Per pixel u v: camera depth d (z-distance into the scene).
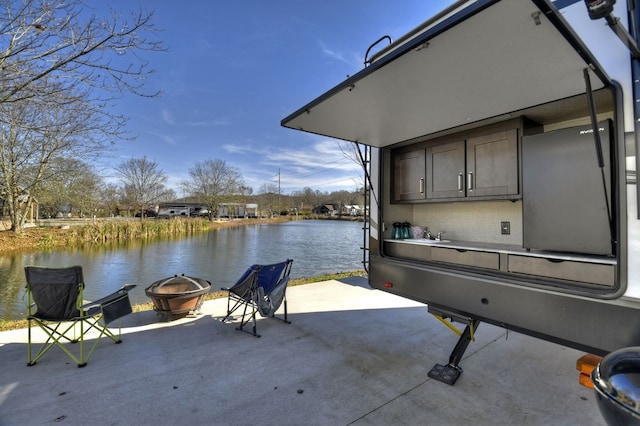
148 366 2.56
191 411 1.98
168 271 9.33
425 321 3.66
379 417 1.92
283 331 3.36
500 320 2.10
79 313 2.59
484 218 3.29
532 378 2.39
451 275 2.44
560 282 1.92
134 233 18.48
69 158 10.60
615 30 1.33
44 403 2.04
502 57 1.51
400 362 2.65
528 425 1.84
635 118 1.50
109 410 1.98
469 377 2.41
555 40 1.36
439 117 2.52
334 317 3.81
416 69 1.67
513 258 2.28
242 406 2.03
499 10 1.14
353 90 1.98
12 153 10.27
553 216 2.05
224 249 14.45
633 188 1.51
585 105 2.29
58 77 4.17
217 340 3.11
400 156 3.65
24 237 14.00
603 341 1.62
